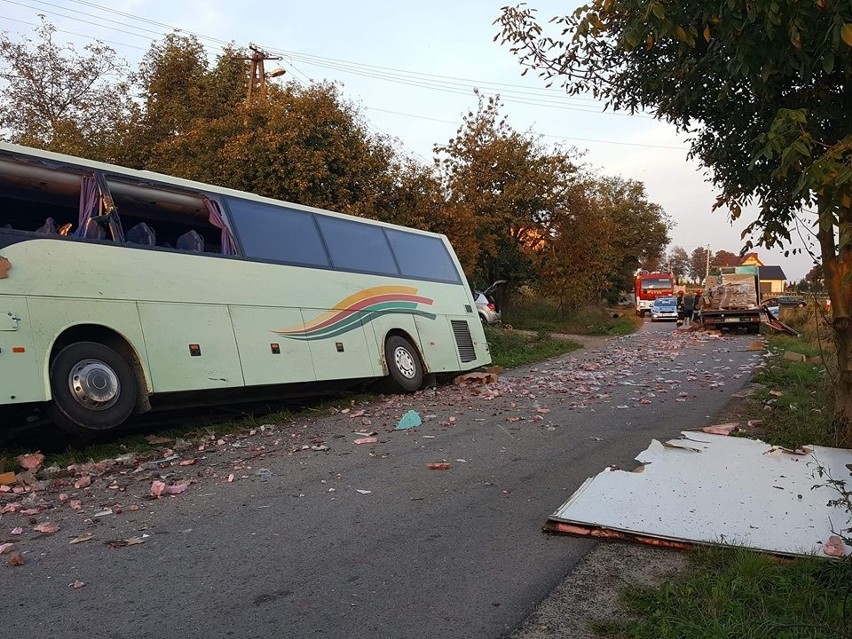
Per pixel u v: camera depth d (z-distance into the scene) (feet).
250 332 32.24
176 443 27.55
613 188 219.61
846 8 12.92
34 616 12.19
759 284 95.09
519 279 118.52
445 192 99.35
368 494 19.80
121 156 88.38
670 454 20.48
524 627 11.62
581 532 15.58
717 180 22.39
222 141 67.67
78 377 25.00
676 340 82.64
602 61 22.27
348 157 68.33
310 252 37.52
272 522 17.46
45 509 18.94
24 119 100.73
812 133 17.75
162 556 15.15
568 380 45.32
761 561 12.98
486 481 20.88
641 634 10.94
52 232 25.64
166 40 95.55
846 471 18.38
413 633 11.48
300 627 11.73
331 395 40.37
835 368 26.89
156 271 28.63
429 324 45.88
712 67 18.84
